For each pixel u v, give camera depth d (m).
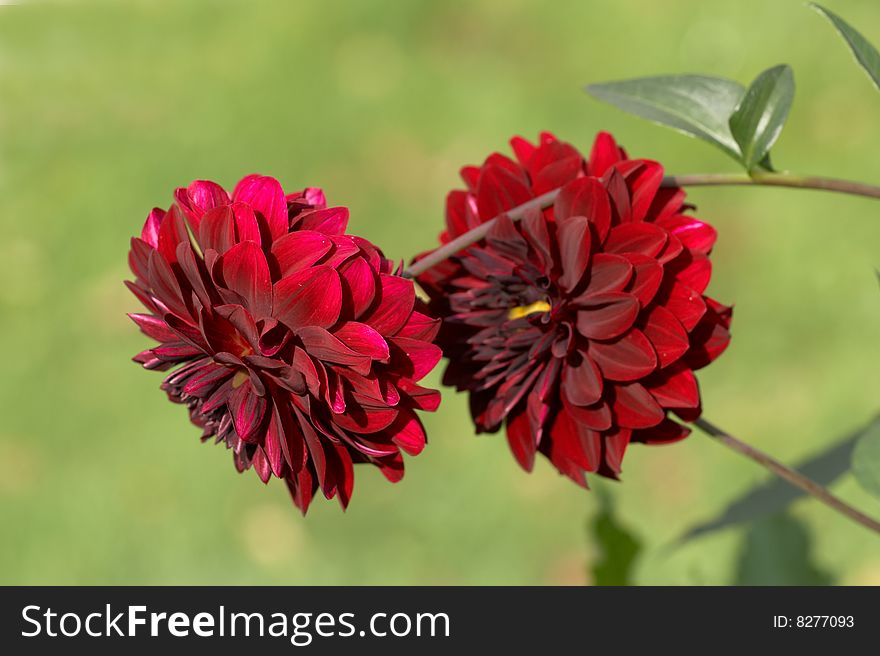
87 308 1.72
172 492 1.49
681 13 2.05
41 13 2.28
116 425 1.57
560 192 0.63
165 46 2.25
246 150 1.96
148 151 1.99
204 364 0.61
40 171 1.97
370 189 1.86
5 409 1.60
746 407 1.48
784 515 0.77
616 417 0.64
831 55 1.91
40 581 1.42
